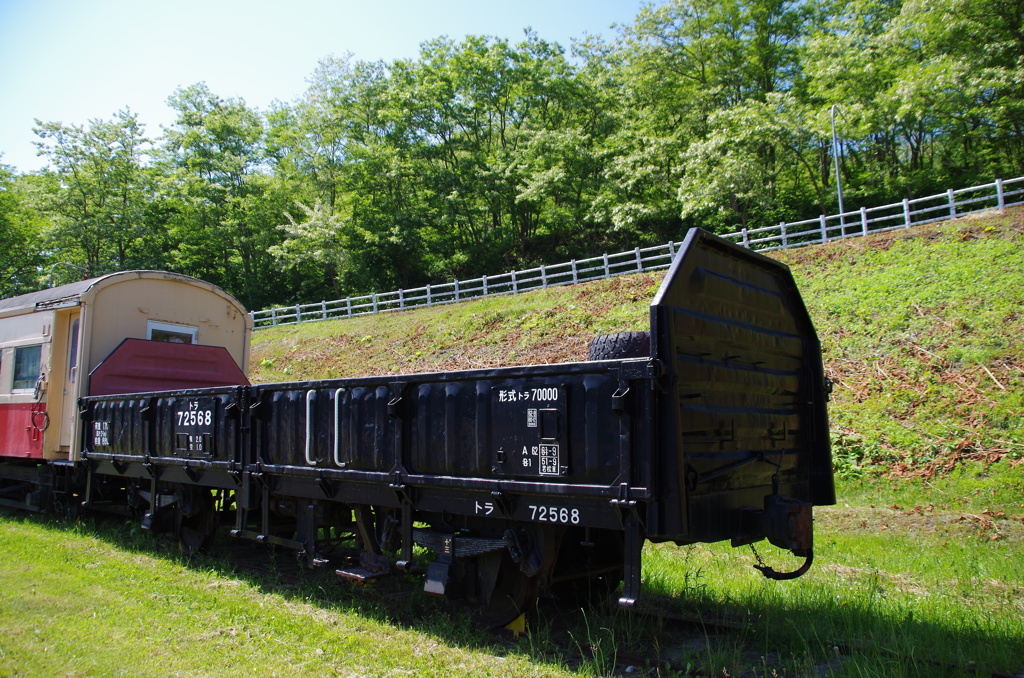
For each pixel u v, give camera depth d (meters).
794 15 38.00
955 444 10.61
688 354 4.69
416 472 5.61
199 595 6.48
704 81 39.59
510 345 20.11
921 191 34.09
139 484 9.26
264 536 7.09
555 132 39.97
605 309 20.73
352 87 46.09
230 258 51.88
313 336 27.89
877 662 4.54
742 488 5.21
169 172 49.25
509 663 4.82
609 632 5.35
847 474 10.73
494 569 5.43
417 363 20.97
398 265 45.94
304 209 41.59
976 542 8.00
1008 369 12.16
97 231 43.50
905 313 15.19
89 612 5.88
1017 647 4.86
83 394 9.84
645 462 4.20
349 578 6.10
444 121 46.50
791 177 38.31
